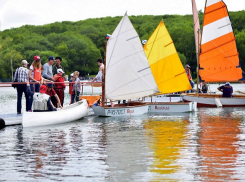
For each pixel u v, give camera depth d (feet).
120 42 75.15
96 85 78.07
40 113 61.16
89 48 579.48
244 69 393.29
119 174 33.42
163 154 40.19
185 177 32.32
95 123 64.23
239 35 402.52
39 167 35.83
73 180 32.01
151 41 88.69
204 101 95.09
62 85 70.18
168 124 62.39
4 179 32.48
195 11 105.29
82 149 43.09
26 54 532.32
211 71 101.96
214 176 32.48
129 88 76.38
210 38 101.86
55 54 537.65
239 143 45.50
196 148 42.93
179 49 449.06
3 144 46.29
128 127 59.41
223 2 101.19
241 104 94.27
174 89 88.07
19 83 64.18
